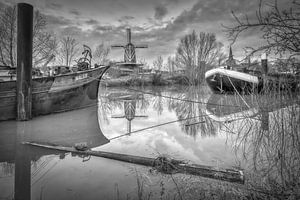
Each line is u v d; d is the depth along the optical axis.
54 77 9.27
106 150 4.26
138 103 15.34
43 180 2.84
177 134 5.68
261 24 2.21
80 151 3.98
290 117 2.78
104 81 34.59
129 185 2.66
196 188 2.52
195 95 20.70
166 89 31.00
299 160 2.47
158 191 2.49
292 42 2.14
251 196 2.20
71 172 3.08
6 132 5.99
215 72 18.06
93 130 6.42
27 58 7.71
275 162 2.79
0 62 13.78
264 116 3.91
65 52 25.08
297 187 2.16
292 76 2.64
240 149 4.10
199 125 6.92
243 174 2.70
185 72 38.44
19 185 2.73
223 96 17.98
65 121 7.99
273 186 2.32
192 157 3.73
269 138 3.58
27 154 3.95
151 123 7.60
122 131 6.24
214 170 2.85
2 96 7.48
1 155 3.85
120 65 39.91
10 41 14.22
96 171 3.12
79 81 10.74
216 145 4.50
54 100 9.51
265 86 3.68
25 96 7.75
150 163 3.28
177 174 2.96
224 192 2.32
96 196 2.42
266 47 2.33
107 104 14.59
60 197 2.42
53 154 3.94
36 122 7.63
